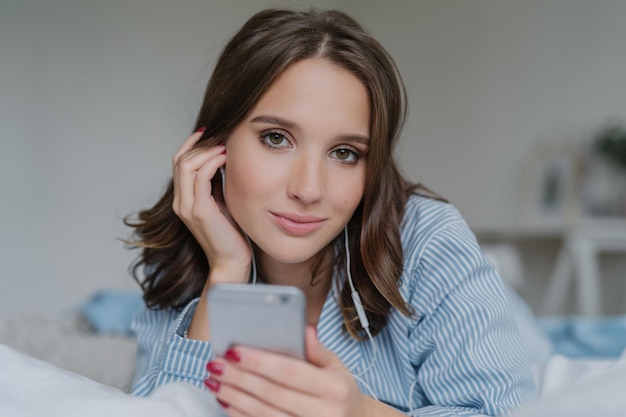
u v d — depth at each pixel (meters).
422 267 0.85
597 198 2.71
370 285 0.85
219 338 0.51
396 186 0.91
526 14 3.04
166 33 2.98
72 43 2.76
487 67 3.19
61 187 2.73
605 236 2.51
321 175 0.74
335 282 0.89
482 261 0.84
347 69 0.74
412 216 0.91
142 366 0.96
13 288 2.63
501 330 0.81
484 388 0.75
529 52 3.02
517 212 3.02
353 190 0.77
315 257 0.89
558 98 2.91
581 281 2.53
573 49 2.87
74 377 0.55
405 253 0.88
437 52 3.42
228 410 0.53
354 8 3.82
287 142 0.76
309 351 0.50
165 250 0.99
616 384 0.45
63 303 2.72
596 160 2.74
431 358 0.81
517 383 0.76
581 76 2.83
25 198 2.65
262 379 0.50
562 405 0.46
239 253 0.85
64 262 2.73
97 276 2.80
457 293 0.81
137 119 2.90
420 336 0.84
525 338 1.38
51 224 2.71
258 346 0.51
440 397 0.79
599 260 2.78
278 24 0.79
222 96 0.81
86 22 2.79
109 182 2.83
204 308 0.82
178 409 0.52
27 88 2.66
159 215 0.98
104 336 1.64
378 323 0.87
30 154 2.66
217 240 0.85
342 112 0.73
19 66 2.64
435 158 3.41
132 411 0.50
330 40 0.75
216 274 0.84
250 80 0.75
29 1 2.67
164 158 2.95
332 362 0.51
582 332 1.55
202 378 0.77
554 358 0.94
